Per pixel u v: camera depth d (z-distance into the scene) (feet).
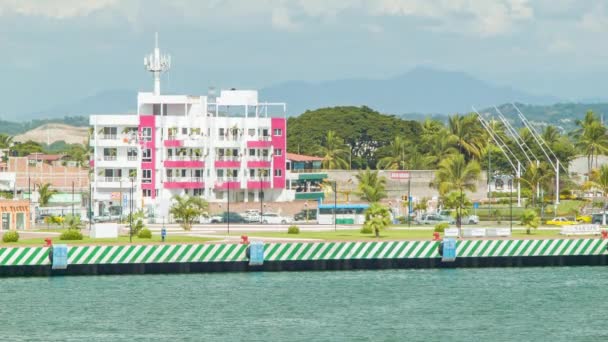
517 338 532.73
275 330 546.67
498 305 620.49
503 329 553.23
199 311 596.29
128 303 618.44
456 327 557.74
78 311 593.01
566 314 596.29
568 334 543.39
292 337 530.27
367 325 561.02
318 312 595.88
